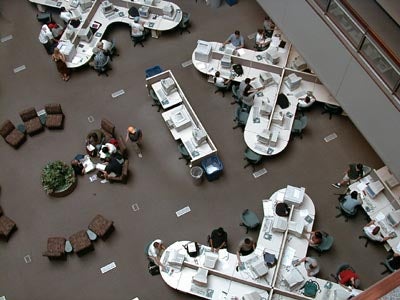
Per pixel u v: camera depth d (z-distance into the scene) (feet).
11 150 52.65
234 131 53.62
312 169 51.21
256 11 62.23
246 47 59.06
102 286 45.50
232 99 55.67
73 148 52.80
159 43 59.88
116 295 45.03
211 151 49.65
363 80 41.57
